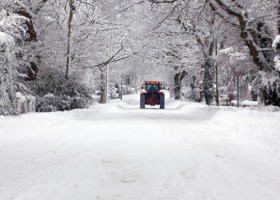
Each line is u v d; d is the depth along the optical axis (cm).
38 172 611
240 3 2008
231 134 1113
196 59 3584
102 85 4512
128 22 3200
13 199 462
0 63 1565
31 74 2331
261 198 485
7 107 1572
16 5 2173
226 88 3797
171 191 511
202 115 1962
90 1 2973
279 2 1900
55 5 2686
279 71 1736
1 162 698
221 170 645
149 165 680
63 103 2397
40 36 2514
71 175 589
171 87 5000
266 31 2061
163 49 3691
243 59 2334
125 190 512
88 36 2912
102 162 700
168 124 1464
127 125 1411
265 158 761
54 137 1042
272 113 1352
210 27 2738
